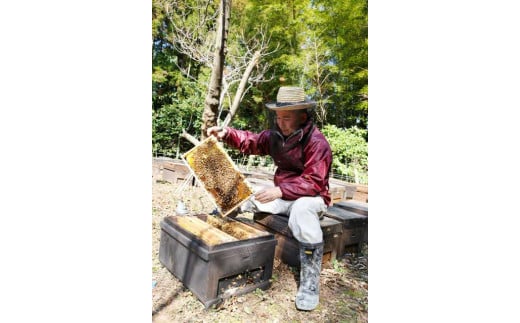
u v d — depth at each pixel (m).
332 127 3.47
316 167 2.33
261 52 3.55
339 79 3.50
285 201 2.48
